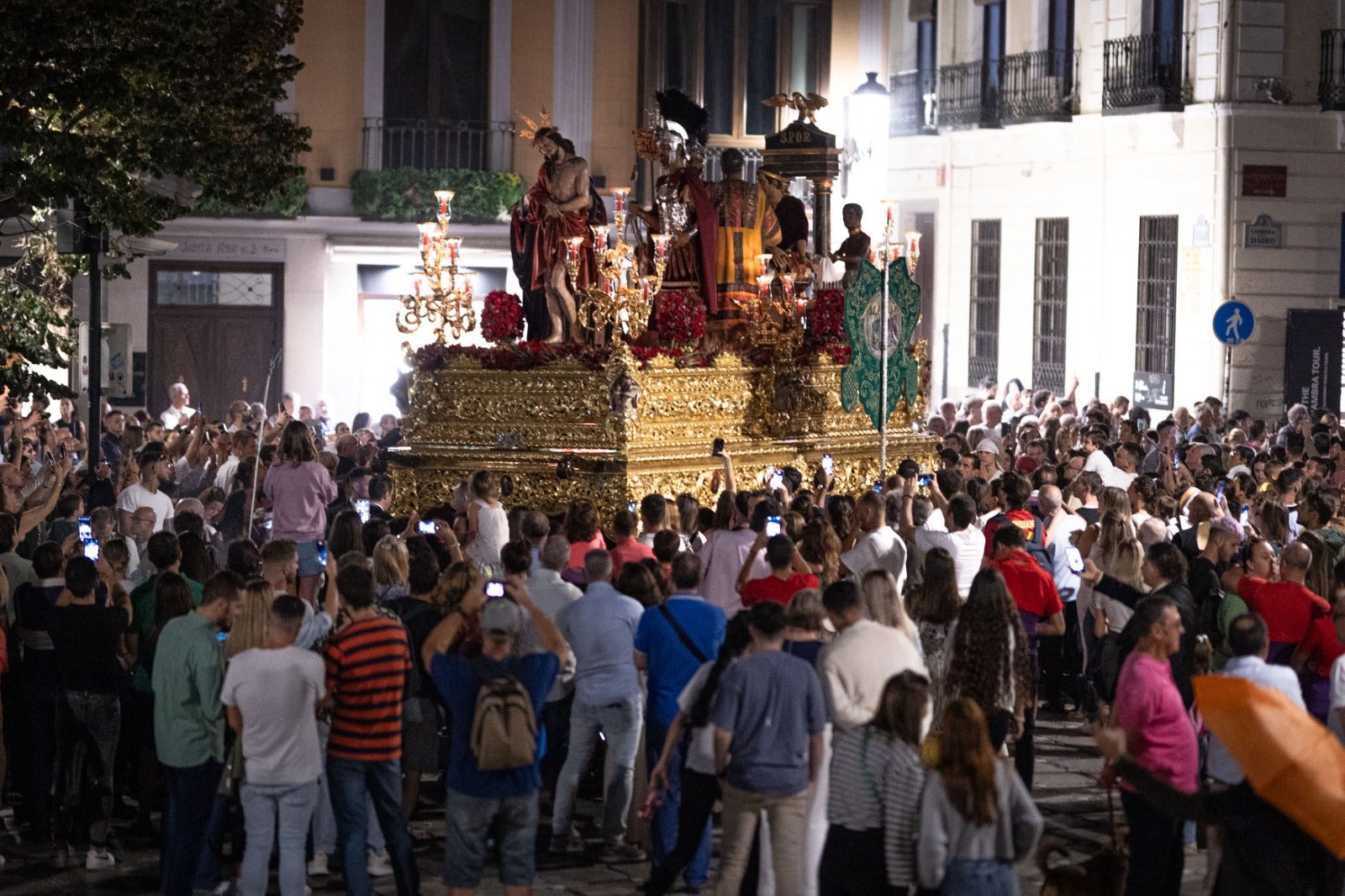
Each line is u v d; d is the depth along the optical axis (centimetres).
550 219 2112
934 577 1324
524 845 1123
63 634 1309
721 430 2106
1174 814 1018
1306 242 3528
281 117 2112
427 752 1350
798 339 2206
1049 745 1706
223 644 1204
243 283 3834
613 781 1323
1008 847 930
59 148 1797
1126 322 3766
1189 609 1359
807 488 2166
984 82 4091
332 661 1152
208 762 1177
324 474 1797
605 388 1986
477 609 1177
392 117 3903
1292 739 998
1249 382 3512
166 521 1752
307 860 1351
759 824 1127
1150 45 3588
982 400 3088
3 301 2020
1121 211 3762
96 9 1791
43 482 1864
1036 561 1625
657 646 1244
